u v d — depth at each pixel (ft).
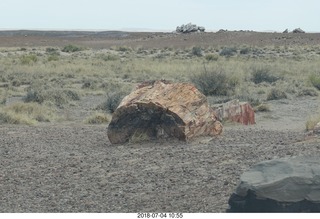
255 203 42.09
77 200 53.57
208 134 85.56
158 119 83.76
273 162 44.78
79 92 174.19
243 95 156.56
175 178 59.16
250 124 112.37
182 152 72.69
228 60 313.12
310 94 166.91
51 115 131.23
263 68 214.69
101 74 239.91
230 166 61.93
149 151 75.31
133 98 85.81
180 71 244.01
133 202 51.85
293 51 378.73
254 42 470.39
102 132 101.65
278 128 105.50
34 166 69.72
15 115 120.06
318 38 475.72
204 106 86.48
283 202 41.52
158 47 451.94
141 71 250.98
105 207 50.75
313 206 41.39
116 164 68.18
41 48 425.28
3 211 50.39
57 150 80.79
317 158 45.42
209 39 501.15
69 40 559.79
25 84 208.33
